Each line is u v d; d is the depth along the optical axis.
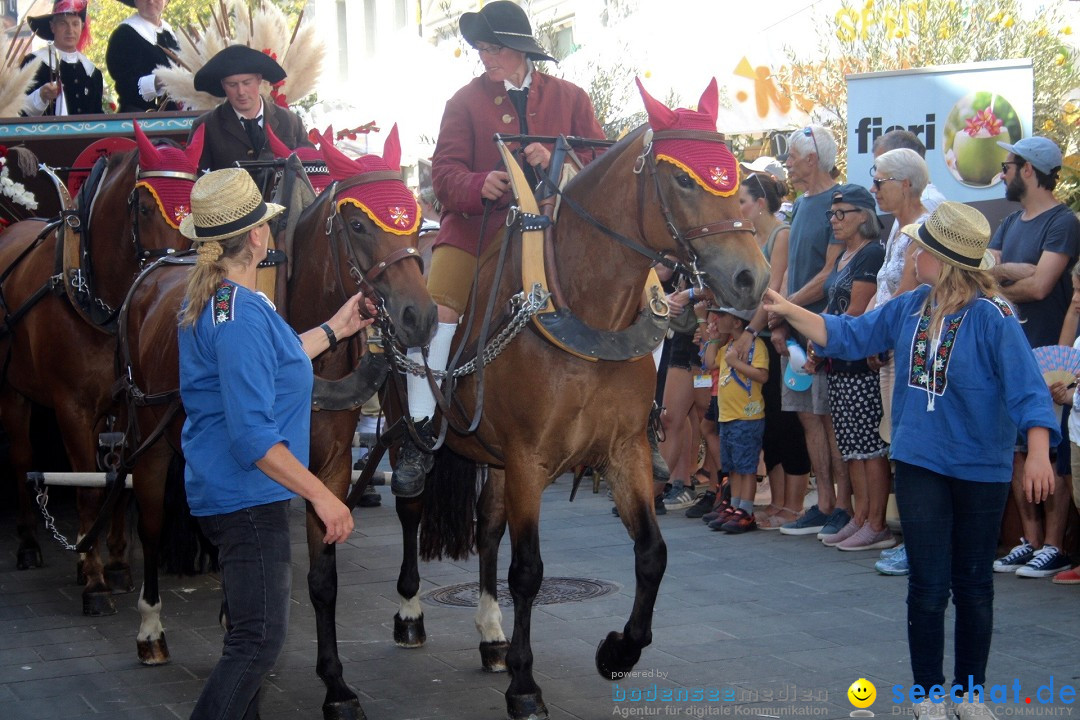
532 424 4.57
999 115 7.83
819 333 4.51
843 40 11.52
